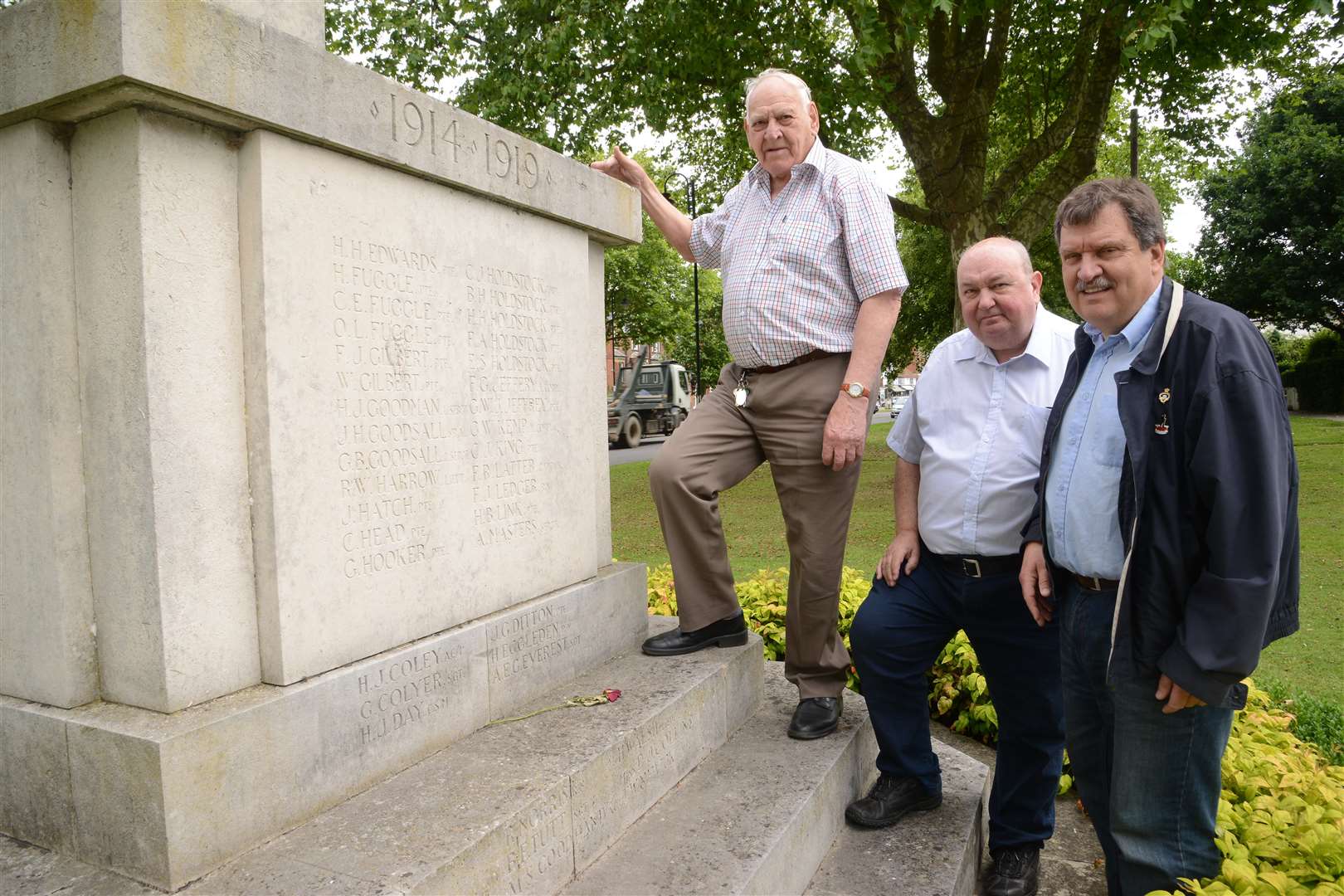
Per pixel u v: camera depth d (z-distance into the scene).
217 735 1.65
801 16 10.28
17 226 1.69
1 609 1.81
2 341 1.74
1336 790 2.45
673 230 3.28
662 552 8.79
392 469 2.11
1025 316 2.41
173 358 1.68
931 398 2.63
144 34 1.52
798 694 3.29
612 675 2.74
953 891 2.37
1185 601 1.88
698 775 2.57
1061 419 2.22
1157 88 11.58
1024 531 2.37
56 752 1.70
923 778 2.74
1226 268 30.02
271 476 1.81
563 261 2.79
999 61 10.14
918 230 19.83
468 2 10.12
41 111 1.63
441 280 2.27
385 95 2.04
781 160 2.80
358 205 2.02
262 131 1.78
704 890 1.94
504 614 2.45
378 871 1.62
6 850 1.74
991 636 2.57
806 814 2.38
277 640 1.83
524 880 1.86
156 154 1.65
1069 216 2.04
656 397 28.64
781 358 2.79
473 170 2.33
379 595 2.07
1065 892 2.71
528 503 2.61
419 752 2.12
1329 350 31.80
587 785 2.07
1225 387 1.77
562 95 10.38
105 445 1.70
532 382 2.63
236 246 1.80
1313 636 5.42
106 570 1.73
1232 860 1.99
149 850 1.59
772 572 5.35
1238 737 2.97
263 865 1.65
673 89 10.77
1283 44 9.62
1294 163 27.30
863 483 14.09
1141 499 1.89
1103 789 2.29
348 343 1.99
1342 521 9.20
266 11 1.93
